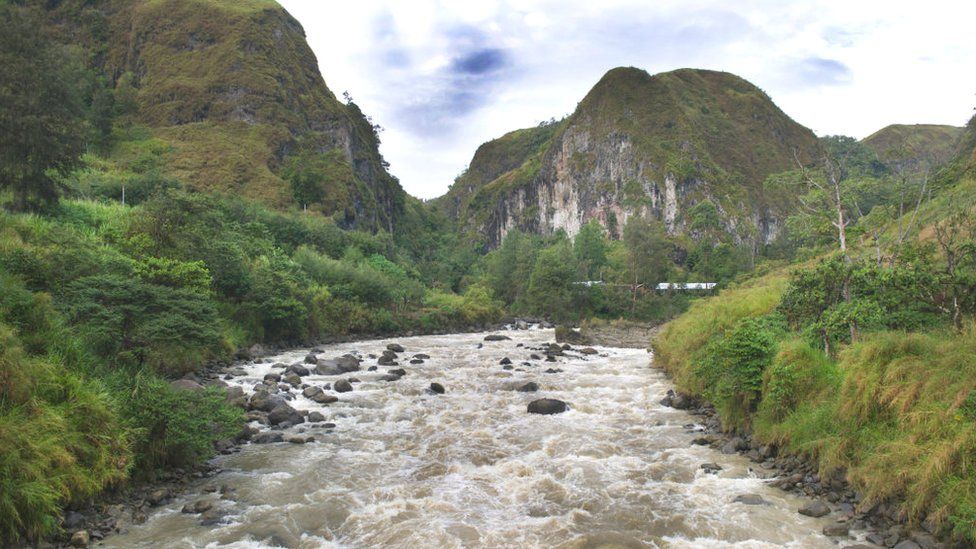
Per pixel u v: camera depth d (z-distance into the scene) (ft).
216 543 30.58
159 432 39.45
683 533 31.53
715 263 360.69
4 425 29.84
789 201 580.71
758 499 35.22
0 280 45.47
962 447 28.55
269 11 447.01
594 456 44.83
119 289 55.72
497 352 109.91
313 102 422.41
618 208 559.79
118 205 165.68
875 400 35.81
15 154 100.94
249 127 359.05
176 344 58.70
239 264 109.40
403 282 199.00
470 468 42.45
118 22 428.97
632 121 599.16
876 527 30.78
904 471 30.42
